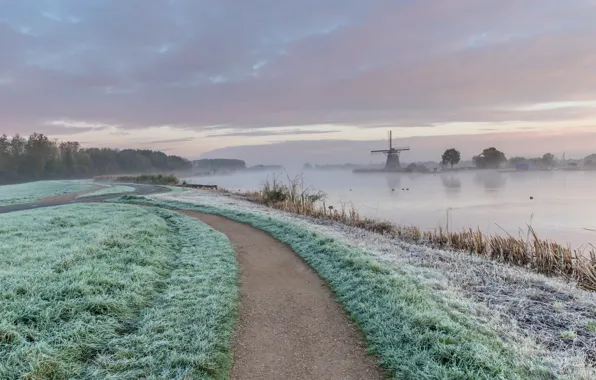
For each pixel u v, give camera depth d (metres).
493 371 3.31
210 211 15.52
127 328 4.36
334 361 3.81
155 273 6.26
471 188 37.78
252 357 3.90
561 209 21.88
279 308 5.23
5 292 4.66
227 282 6.05
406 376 3.44
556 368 3.38
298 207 16.25
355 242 8.80
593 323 4.41
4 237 8.62
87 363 3.60
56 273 5.58
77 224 10.70
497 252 8.84
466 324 4.27
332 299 5.55
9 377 3.18
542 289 5.87
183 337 4.05
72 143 92.94
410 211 22.69
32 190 34.59
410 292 5.13
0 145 76.00
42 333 3.87
